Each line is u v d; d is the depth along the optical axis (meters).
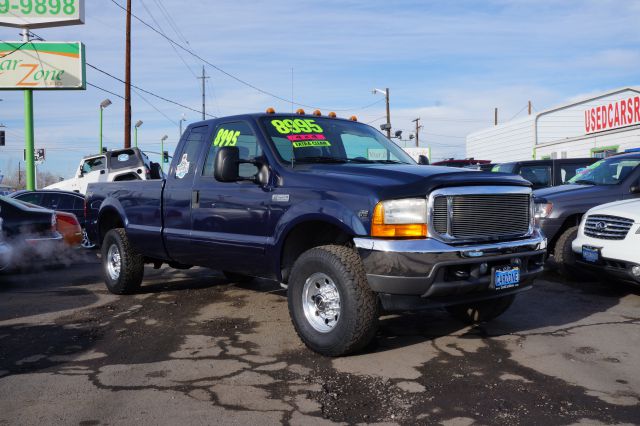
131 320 5.77
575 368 4.12
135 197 6.79
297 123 5.59
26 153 21.89
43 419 3.32
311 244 5.05
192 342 4.92
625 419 3.25
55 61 21.56
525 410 3.38
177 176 6.20
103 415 3.37
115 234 7.12
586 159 12.28
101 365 4.31
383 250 4.05
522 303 6.36
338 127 5.87
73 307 6.43
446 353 4.52
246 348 4.72
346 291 4.21
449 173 4.35
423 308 4.19
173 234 6.09
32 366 4.30
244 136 5.51
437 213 4.16
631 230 6.31
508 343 4.79
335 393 3.68
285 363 4.32
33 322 5.71
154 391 3.75
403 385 3.81
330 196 4.46
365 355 4.49
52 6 21.22
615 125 19.23
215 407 3.47
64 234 9.84
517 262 4.54
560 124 26.02
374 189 4.21
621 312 5.88
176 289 7.52
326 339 4.38
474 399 3.56
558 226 7.84
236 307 6.35
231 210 5.36
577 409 3.39
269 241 4.94
